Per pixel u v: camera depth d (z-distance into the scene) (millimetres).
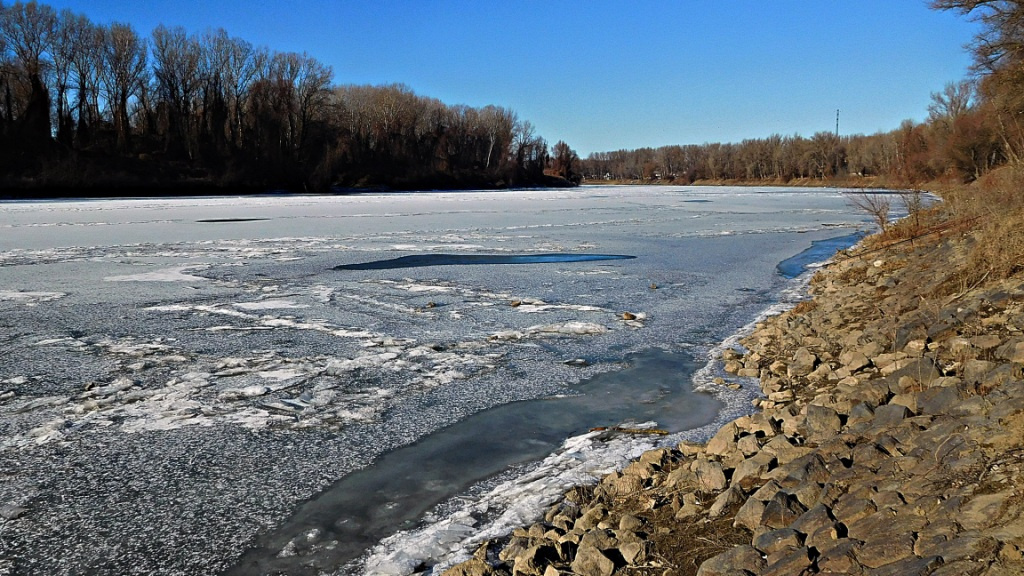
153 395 6859
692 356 8352
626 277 14414
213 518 4555
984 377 4984
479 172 88188
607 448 5500
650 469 4770
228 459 5441
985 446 3701
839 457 4172
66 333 9266
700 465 4512
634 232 25391
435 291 12641
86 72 64875
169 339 9000
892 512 3377
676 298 12055
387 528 4414
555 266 16047
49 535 4344
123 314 10500
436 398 6879
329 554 4117
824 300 10875
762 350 8219
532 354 8445
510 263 16609
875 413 4891
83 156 60656
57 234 23172
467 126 92562
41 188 54250
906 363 6078
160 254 17922
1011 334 6262
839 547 3160
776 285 13484
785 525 3562
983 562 2750
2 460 5387
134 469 5258
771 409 5949
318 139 74375
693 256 18203
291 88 73000
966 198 16047
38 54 62031
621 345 8867
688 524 3873
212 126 69188
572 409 6570
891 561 2998
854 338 7598
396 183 77625
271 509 4676
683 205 45375
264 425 6141
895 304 8945
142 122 69375
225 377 7434
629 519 3900
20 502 4742
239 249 19172
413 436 5930
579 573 3453
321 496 4855
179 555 4129
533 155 105000
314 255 17938
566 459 5297
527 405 6688
